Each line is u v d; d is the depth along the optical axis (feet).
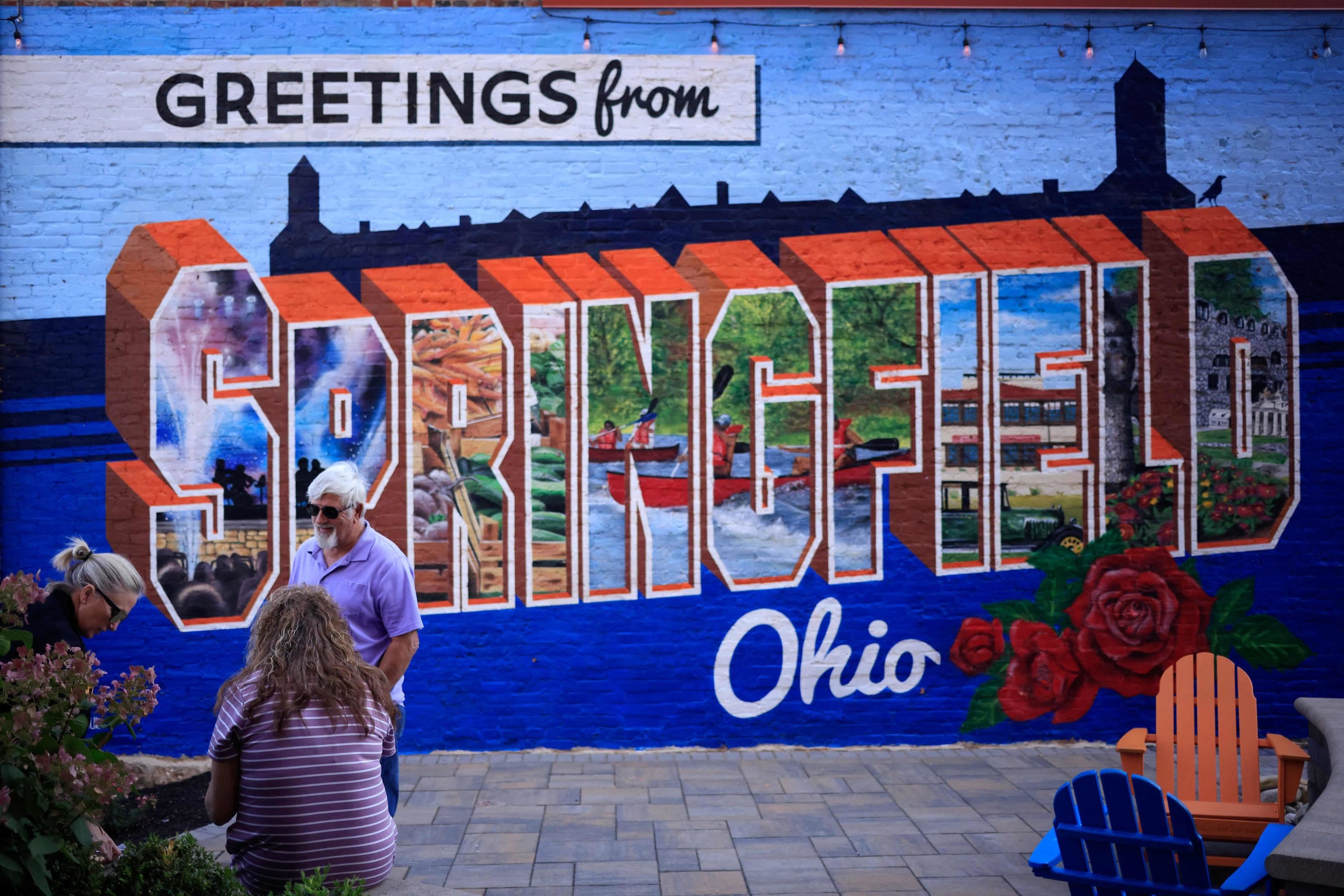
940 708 23.02
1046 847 13.09
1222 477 23.43
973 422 23.17
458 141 22.62
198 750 21.94
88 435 21.97
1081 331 23.32
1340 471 23.49
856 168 23.08
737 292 22.94
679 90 22.89
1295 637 23.32
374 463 22.41
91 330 21.98
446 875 15.58
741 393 22.91
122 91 22.08
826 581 22.93
